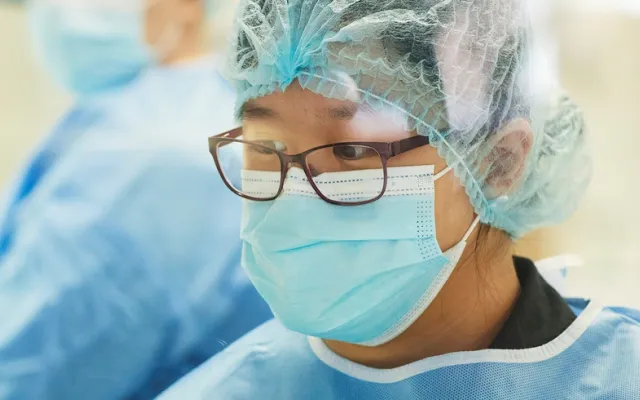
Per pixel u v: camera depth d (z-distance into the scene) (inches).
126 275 57.4
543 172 38.9
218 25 66.2
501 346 35.8
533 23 39.9
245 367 41.2
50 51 82.4
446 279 35.7
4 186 103.6
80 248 57.2
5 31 111.0
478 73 34.6
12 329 54.9
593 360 34.6
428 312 36.6
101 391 56.5
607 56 80.8
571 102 43.2
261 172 37.0
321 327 36.3
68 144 66.2
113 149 61.1
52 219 58.7
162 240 58.4
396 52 33.1
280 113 34.8
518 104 36.5
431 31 33.5
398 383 36.1
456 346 36.7
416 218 34.5
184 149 60.2
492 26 35.3
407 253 34.6
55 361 55.1
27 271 57.9
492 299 37.0
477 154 35.1
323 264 35.1
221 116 61.9
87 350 56.0
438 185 34.9
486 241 37.4
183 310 57.9
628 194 78.3
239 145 38.9
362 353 38.5
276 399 38.8
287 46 33.1
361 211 34.8
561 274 44.7
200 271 58.7
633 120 81.7
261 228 35.8
